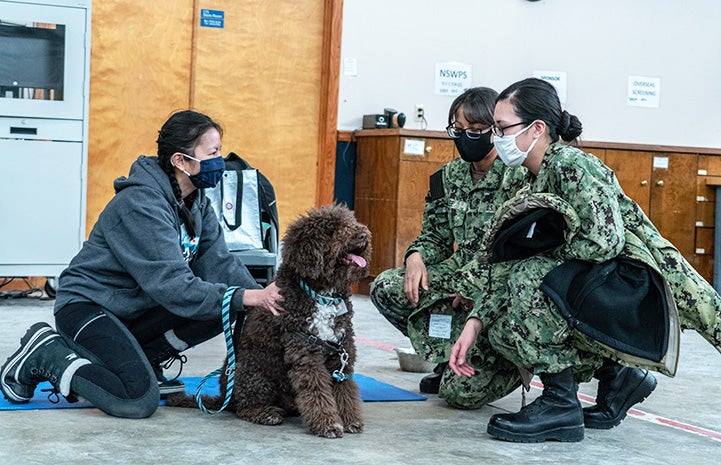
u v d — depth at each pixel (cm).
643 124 819
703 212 755
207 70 700
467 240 334
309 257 267
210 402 306
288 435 275
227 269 324
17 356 301
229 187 483
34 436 263
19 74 566
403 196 682
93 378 289
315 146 737
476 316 287
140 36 677
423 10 754
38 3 565
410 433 287
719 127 835
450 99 766
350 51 737
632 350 268
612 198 271
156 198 299
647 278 274
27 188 574
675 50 823
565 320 274
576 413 286
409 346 481
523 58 783
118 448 253
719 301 279
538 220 277
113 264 302
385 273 356
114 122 673
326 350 276
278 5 717
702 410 353
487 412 326
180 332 312
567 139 292
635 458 270
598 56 802
